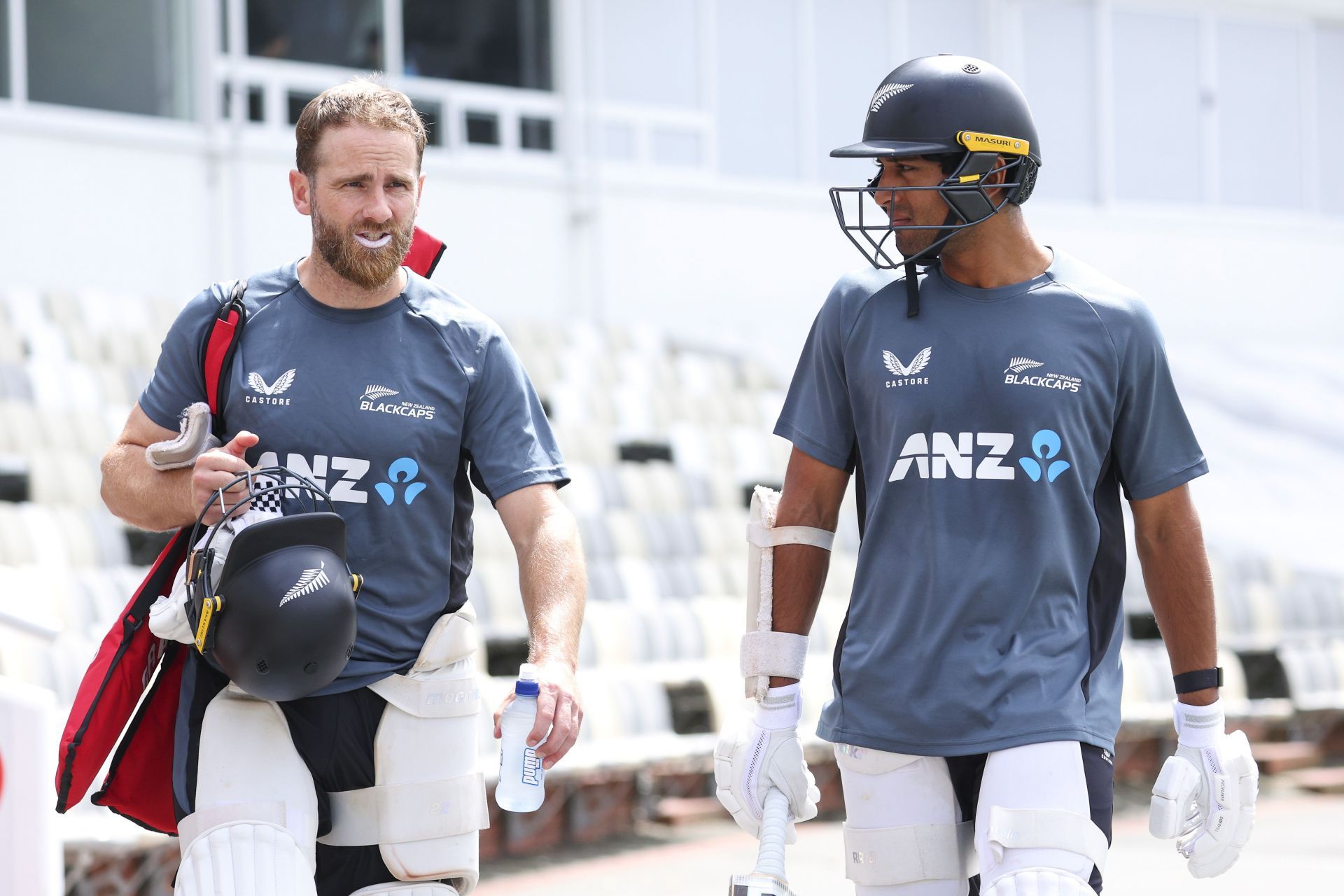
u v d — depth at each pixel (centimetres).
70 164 3953
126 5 4097
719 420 4291
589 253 4750
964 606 926
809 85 5253
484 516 3294
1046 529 928
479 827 962
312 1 4453
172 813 974
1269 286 5897
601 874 2428
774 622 1010
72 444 3156
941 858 940
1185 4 5881
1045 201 5634
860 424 979
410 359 955
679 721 2988
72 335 3528
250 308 960
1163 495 976
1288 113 6066
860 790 960
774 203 5075
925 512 939
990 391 933
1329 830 2916
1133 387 955
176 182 4103
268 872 870
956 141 927
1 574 1039
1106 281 971
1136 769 3431
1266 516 4600
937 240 938
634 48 4969
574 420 3953
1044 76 5666
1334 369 5566
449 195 4559
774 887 916
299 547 880
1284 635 3978
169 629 896
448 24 4672
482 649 2964
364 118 916
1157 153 5825
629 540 3484
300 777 916
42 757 979
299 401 935
